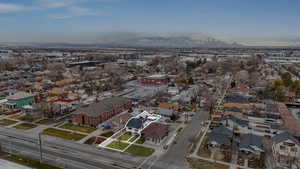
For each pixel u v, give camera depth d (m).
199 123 73.00
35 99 93.00
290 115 74.50
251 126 70.88
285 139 48.75
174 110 84.50
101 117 71.12
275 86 113.00
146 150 53.56
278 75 164.12
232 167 46.06
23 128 67.69
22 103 86.62
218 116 79.69
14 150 52.91
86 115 69.88
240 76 149.50
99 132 64.75
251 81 136.12
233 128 68.38
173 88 121.44
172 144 57.06
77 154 51.06
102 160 48.38
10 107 84.94
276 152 49.53
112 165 46.34
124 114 78.50
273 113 80.94
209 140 55.81
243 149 52.56
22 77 155.75
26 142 57.53
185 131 66.12
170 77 164.88
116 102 83.50
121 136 61.72
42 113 78.75
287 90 109.19
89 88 124.56
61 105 85.25
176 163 47.56
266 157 51.00
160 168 45.47
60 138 60.28
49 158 49.06
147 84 143.25
